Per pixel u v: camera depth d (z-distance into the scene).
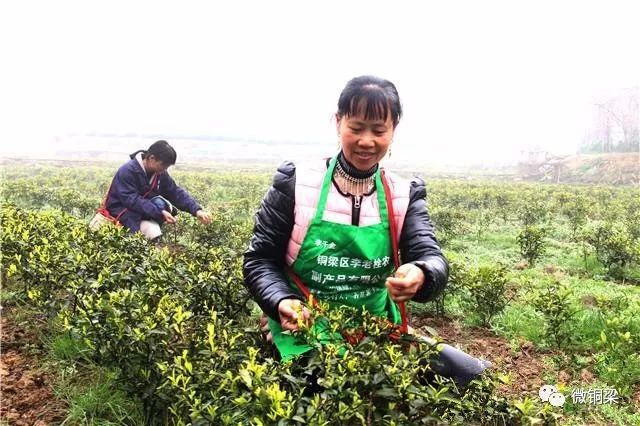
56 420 3.69
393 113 3.09
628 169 51.31
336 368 2.79
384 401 2.78
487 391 3.37
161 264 4.82
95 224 7.46
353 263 3.29
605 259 9.98
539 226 14.35
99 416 3.70
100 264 4.74
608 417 4.32
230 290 4.35
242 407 2.64
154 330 3.27
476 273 6.57
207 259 5.33
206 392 2.91
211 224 8.62
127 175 7.51
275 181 3.34
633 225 13.45
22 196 14.32
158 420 3.46
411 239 3.35
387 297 3.57
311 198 3.26
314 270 3.32
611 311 6.57
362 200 3.29
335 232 3.23
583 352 5.64
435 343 3.01
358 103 3.03
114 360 3.46
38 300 4.57
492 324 6.41
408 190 3.40
